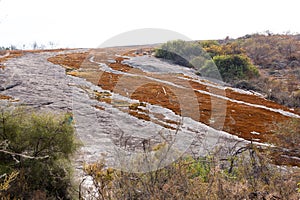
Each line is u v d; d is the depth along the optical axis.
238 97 12.66
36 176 3.27
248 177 2.88
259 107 11.30
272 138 6.34
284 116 10.30
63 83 10.81
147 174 2.46
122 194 2.31
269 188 2.64
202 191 2.37
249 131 7.64
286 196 2.55
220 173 2.81
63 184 3.26
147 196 2.28
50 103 8.17
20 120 3.58
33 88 9.89
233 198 2.38
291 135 6.12
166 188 2.29
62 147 3.52
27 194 3.01
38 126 3.53
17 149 3.37
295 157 5.23
